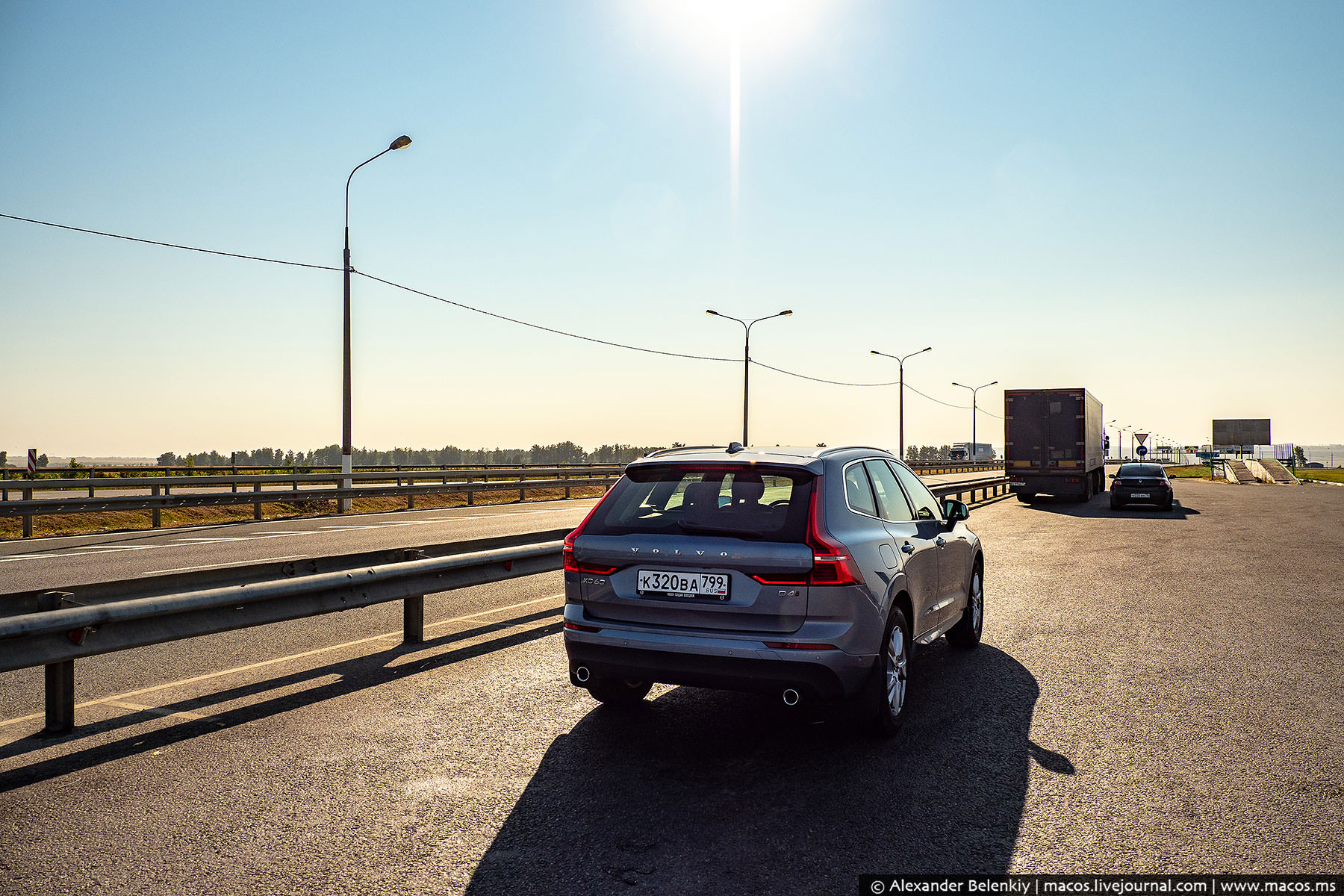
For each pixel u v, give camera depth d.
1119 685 5.92
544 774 4.22
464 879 3.15
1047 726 5.03
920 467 64.31
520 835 3.53
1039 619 8.34
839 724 5.07
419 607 7.12
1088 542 15.61
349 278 23.67
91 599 4.78
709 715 5.24
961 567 6.69
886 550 4.95
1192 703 5.49
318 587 5.95
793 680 4.24
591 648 4.59
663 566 4.50
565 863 3.28
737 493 4.72
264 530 16.81
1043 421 28.89
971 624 6.99
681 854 3.36
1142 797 3.94
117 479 18.23
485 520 19.56
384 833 3.54
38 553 12.91
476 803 3.86
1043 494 29.06
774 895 3.04
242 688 5.74
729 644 4.30
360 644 7.11
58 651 4.48
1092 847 3.43
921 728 4.98
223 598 5.28
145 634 4.93
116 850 3.38
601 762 4.40
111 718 5.08
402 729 4.89
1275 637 7.50
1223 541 15.62
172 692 5.64
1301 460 106.50
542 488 28.91
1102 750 4.59
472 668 6.30
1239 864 3.28
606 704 5.43
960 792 4.00
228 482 19.89
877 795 3.96
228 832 3.55
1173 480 58.00
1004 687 5.89
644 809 3.80
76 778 4.13
